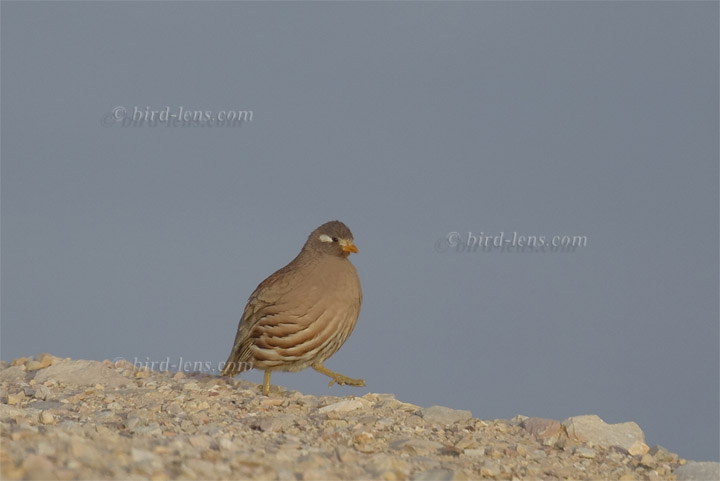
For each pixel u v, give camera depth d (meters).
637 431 14.24
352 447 12.24
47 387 16.17
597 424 14.17
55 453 9.47
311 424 13.44
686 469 12.66
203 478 9.38
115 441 10.62
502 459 12.40
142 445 10.55
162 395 15.30
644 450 13.68
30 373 17.80
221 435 11.98
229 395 15.40
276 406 14.65
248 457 10.34
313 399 15.48
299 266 15.80
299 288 15.38
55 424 12.22
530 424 14.22
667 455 13.43
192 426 12.80
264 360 15.70
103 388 15.96
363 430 13.10
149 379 17.31
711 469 12.52
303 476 9.95
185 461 9.80
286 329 15.31
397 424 13.75
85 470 8.92
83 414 13.62
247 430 12.78
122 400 14.88
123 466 9.30
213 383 16.70
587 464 12.75
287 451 11.41
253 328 15.69
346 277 15.64
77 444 9.62
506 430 14.20
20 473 8.55
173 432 12.22
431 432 13.51
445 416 14.41
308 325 15.28
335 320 15.45
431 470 10.94
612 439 13.89
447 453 12.37
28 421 12.27
